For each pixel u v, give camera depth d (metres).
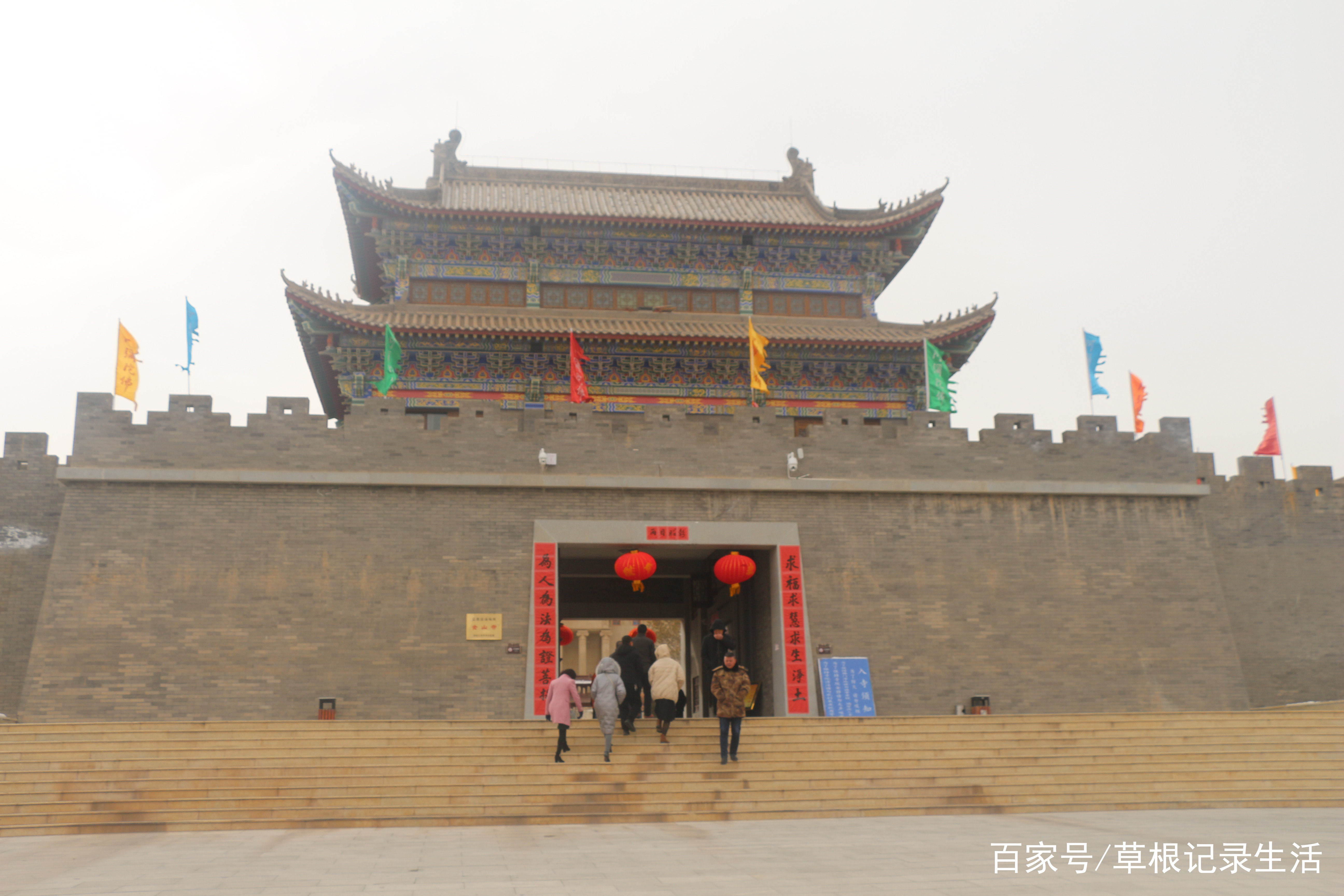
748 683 19.89
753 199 46.34
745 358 39.19
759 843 14.88
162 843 15.30
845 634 27.72
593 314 40.69
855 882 11.35
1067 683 28.19
